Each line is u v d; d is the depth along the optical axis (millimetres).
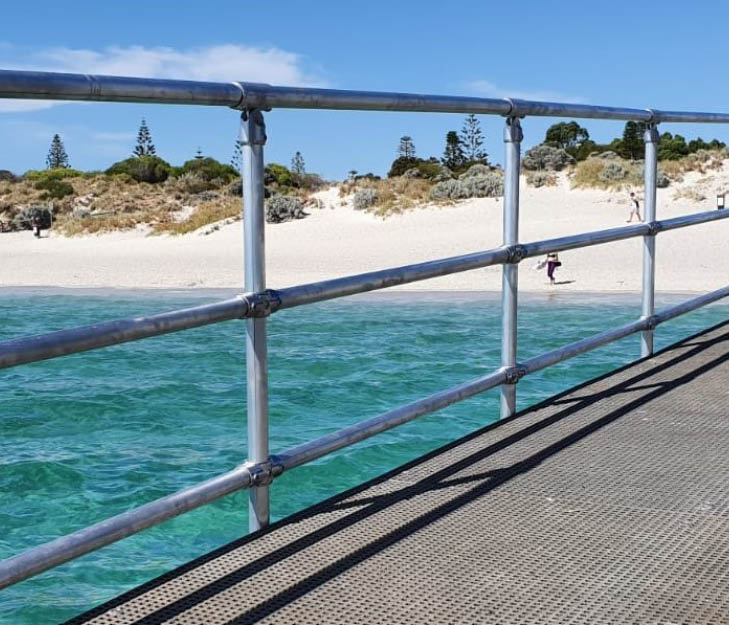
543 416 4289
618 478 3445
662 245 29016
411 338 14266
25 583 4727
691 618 2367
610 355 11266
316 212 44156
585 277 24141
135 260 32594
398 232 37125
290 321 16781
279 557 2754
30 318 19641
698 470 3533
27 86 2139
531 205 40812
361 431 3279
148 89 2404
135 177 66312
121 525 2436
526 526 2992
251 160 2801
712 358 5445
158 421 8617
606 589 2535
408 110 3322
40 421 8703
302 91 2861
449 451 3791
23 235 48250
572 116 4270
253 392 2908
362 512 3121
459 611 2412
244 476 2871
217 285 26109
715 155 48219
